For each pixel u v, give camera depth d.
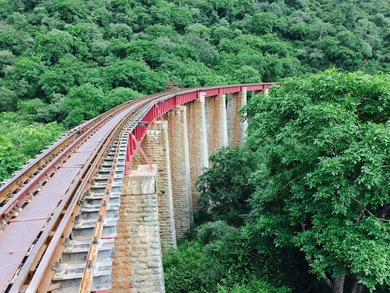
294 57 83.75
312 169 12.60
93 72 51.53
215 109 39.25
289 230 14.06
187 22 90.62
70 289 3.86
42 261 3.64
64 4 74.75
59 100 46.41
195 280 15.41
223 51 77.62
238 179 24.80
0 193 6.51
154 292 11.92
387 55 84.38
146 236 11.90
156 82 50.12
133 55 58.44
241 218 24.27
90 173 7.55
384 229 10.48
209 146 39.44
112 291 11.70
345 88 12.08
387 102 11.77
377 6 117.31
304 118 11.91
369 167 10.02
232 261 15.68
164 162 21.48
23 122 42.25
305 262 16.67
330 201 11.80
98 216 5.65
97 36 70.56
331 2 120.31
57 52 57.94
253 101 15.50
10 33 64.44
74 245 4.88
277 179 14.44
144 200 11.85
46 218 5.52
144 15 84.25
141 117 17.33
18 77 52.66
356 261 10.16
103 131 14.98
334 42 83.94
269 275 15.14
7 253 4.29
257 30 94.75
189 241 23.19
